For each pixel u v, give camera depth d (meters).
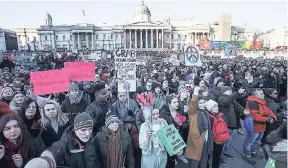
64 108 5.01
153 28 81.94
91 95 7.09
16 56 40.25
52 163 2.32
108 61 26.91
